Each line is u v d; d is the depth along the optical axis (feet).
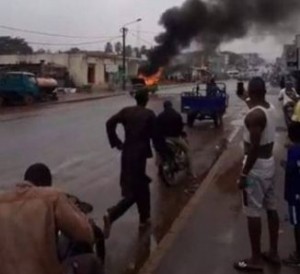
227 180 37.37
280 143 53.31
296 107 39.50
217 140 62.80
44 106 123.85
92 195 34.53
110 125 27.02
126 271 21.35
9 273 11.61
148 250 23.81
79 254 13.04
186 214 28.50
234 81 293.64
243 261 20.67
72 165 45.70
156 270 20.61
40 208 11.75
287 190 20.75
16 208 11.80
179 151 37.88
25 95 126.72
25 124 81.46
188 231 25.45
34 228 11.66
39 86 134.21
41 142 60.59
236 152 51.11
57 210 11.78
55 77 200.75
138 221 28.55
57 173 42.01
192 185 37.09
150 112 27.09
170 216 29.35
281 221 26.53
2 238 11.70
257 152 19.49
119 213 26.13
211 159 48.65
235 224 26.48
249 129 19.43
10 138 64.18
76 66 218.79
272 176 20.18
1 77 126.72
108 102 138.72
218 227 26.04
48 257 11.70
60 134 68.39
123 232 26.58
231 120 91.35
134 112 26.96
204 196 32.55
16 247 11.64
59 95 167.43
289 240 23.70
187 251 22.67
